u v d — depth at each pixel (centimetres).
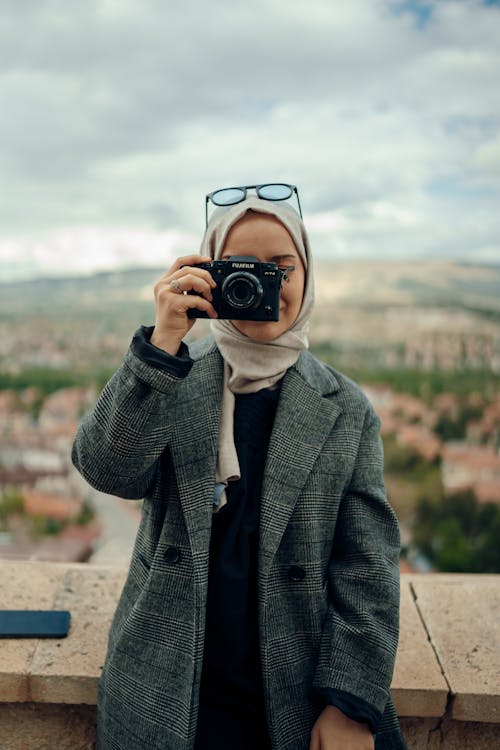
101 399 143
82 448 144
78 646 196
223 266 145
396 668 192
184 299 139
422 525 4938
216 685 150
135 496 151
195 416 152
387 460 5869
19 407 7869
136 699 147
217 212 158
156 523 155
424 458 5916
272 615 149
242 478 150
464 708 185
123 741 147
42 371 9512
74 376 9356
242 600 148
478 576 250
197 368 158
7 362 9994
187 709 142
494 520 4834
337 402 160
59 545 4247
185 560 148
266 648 148
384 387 8600
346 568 153
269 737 148
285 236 151
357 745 141
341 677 143
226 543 148
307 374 160
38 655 192
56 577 232
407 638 206
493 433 6731
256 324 149
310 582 150
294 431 153
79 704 192
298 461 151
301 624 151
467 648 202
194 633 143
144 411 137
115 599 221
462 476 5544
